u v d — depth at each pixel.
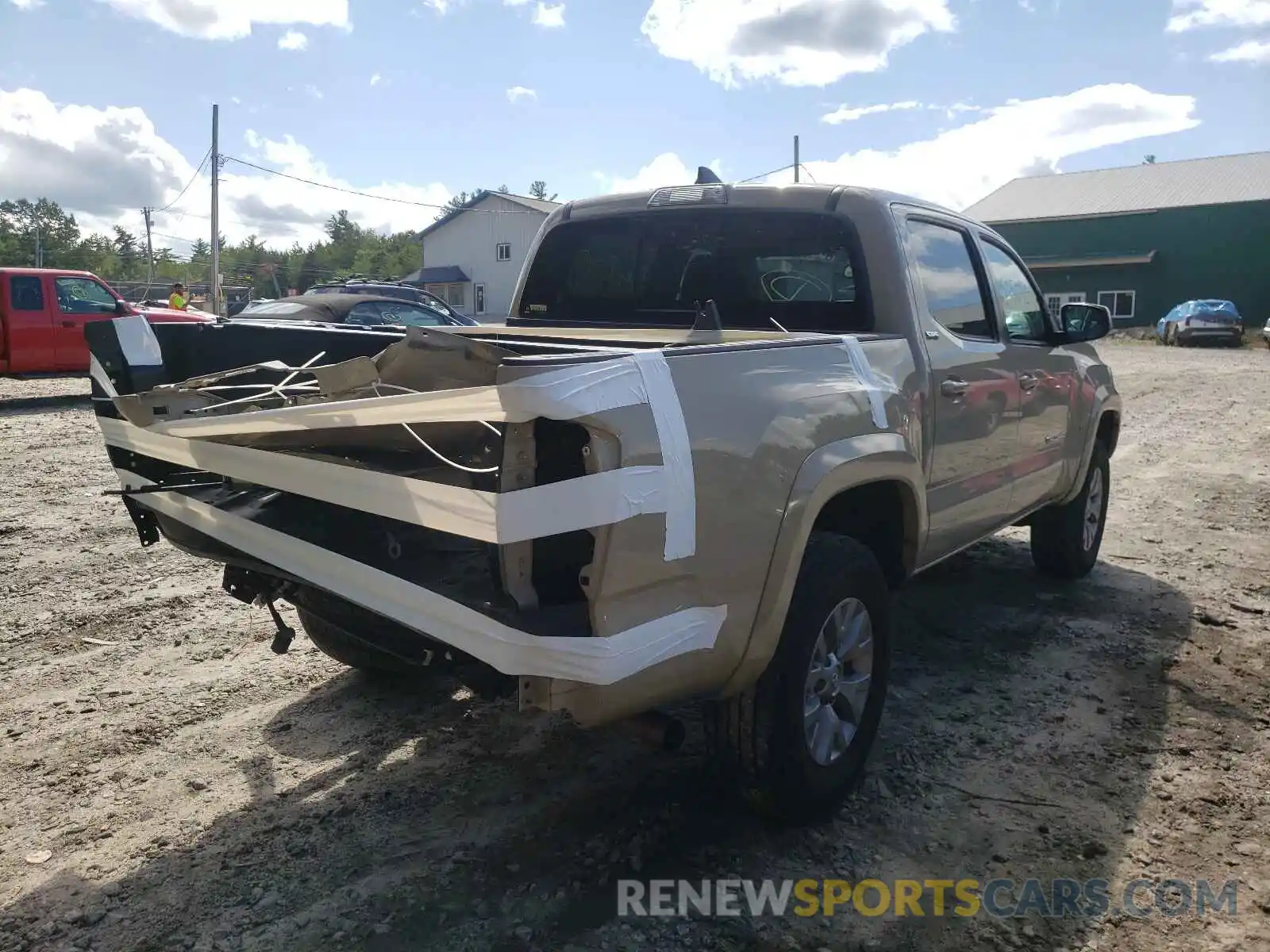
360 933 2.79
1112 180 46.62
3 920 2.85
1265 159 44.22
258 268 88.19
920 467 3.75
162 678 4.51
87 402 14.63
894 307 3.98
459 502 2.47
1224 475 9.66
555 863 3.12
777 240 4.29
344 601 3.12
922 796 3.57
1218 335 32.88
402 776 3.67
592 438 2.44
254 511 3.31
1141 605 5.70
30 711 4.16
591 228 4.86
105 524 7.16
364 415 2.61
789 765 3.14
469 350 2.56
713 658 2.83
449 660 2.82
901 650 4.99
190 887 3.00
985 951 2.76
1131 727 4.12
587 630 2.50
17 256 96.69
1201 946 2.79
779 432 2.96
